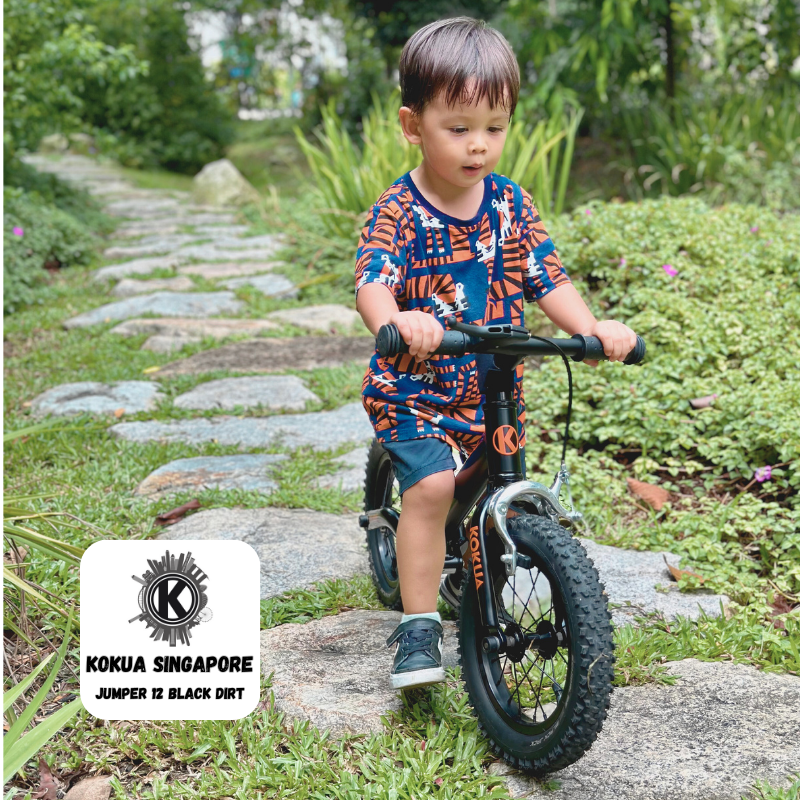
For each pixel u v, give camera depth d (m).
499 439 1.90
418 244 1.98
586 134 10.41
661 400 3.72
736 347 4.05
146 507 3.23
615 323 1.85
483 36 1.84
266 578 2.73
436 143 1.86
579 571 1.73
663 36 9.43
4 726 2.04
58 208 9.24
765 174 7.79
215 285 6.96
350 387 4.57
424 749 1.94
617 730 2.00
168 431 4.07
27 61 7.94
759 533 2.92
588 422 3.70
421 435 1.98
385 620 2.50
